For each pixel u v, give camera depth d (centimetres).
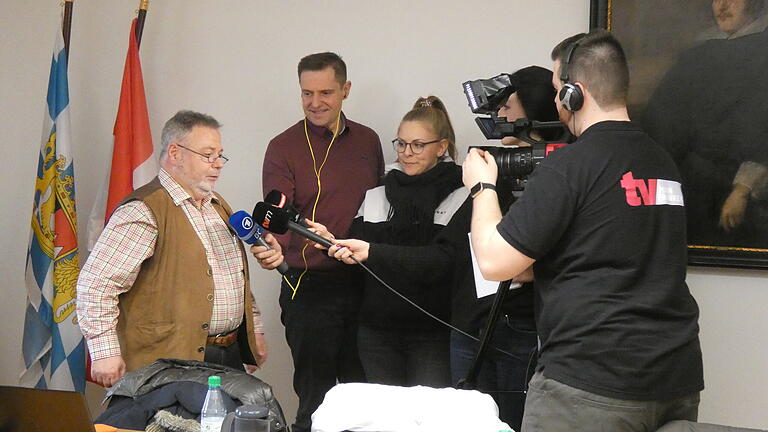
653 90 324
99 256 275
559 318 200
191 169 283
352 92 376
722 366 326
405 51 369
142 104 375
